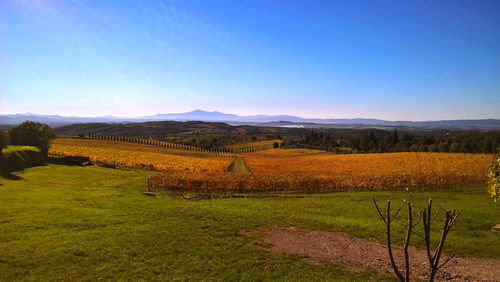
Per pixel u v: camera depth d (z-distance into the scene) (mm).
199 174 49594
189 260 12023
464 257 13312
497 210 22656
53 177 40562
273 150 158875
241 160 115062
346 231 17297
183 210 21750
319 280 10609
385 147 131750
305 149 160125
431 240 15438
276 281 10461
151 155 103062
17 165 44688
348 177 47219
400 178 43906
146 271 10875
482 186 41281
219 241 14523
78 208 20609
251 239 15180
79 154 90625
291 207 25266
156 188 40062
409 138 131125
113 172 54188
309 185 42188
